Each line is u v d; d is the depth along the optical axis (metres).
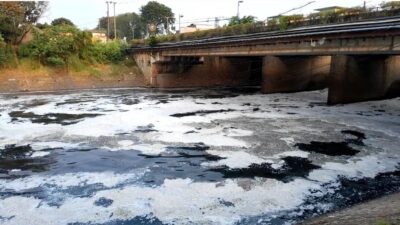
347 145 20.22
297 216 12.19
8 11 57.06
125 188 14.51
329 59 48.31
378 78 35.00
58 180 15.48
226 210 12.59
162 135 22.86
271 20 38.94
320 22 33.25
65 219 12.06
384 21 25.42
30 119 29.16
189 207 12.82
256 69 65.75
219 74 62.81
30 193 14.16
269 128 24.47
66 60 58.31
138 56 65.50
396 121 26.39
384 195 13.71
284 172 16.09
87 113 31.98
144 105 36.97
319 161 17.52
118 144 20.92
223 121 27.16
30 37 60.72
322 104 35.34
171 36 56.81
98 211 12.59
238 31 43.31
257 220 11.92
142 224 11.73
